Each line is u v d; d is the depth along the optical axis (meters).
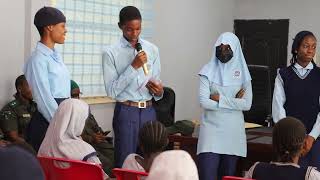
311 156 3.16
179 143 3.86
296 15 7.40
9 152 1.17
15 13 4.29
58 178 2.44
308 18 7.30
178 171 1.40
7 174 1.14
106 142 4.84
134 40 3.33
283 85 3.28
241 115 3.43
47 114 3.05
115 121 3.37
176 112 6.85
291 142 2.26
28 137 3.24
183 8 6.79
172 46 6.64
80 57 5.19
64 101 2.69
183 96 6.99
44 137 2.88
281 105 3.27
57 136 2.60
